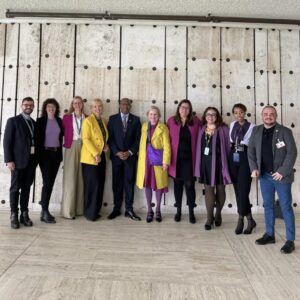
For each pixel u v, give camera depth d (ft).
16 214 13.42
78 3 15.71
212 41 17.28
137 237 12.41
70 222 14.53
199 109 17.12
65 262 9.73
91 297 7.58
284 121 17.16
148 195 15.15
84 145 14.73
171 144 14.84
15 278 8.54
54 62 17.02
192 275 8.92
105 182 16.61
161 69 17.20
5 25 17.02
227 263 9.82
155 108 14.85
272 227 11.75
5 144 13.03
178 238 12.34
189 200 14.88
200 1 15.42
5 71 16.92
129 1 15.51
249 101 17.16
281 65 17.31
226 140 13.60
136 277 8.74
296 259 10.17
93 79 17.06
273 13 16.52
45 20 16.98
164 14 16.71
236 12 16.44
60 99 16.92
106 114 17.03
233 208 16.89
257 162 11.53
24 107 13.57
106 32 17.20
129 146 15.38
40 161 14.29
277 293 7.88
